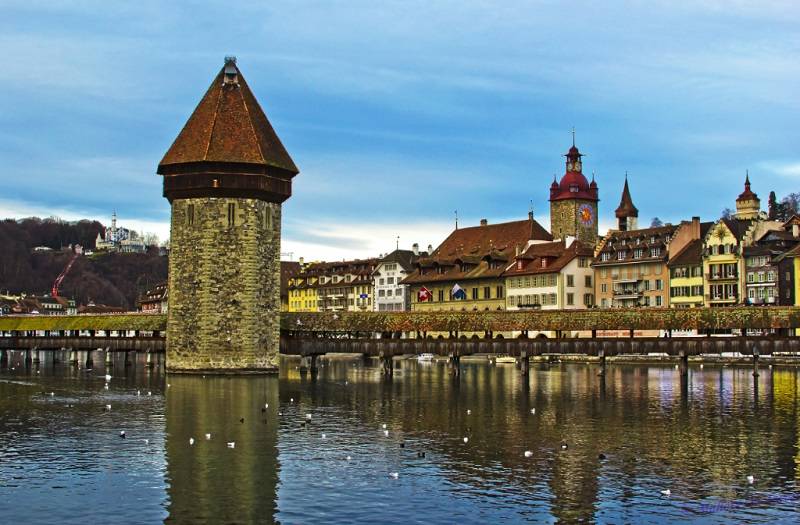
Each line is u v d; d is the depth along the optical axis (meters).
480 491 34.94
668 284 133.00
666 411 57.75
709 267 128.00
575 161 160.00
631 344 84.06
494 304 148.25
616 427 50.22
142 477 36.97
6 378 83.81
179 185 83.56
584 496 34.28
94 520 31.25
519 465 39.41
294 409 57.75
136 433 47.16
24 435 46.50
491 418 53.84
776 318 84.12
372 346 88.50
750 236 126.81
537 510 32.56
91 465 39.16
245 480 36.50
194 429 48.59
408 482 36.28
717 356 124.25
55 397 64.31
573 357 130.88
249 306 83.69
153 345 98.81
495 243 156.62
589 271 141.38
